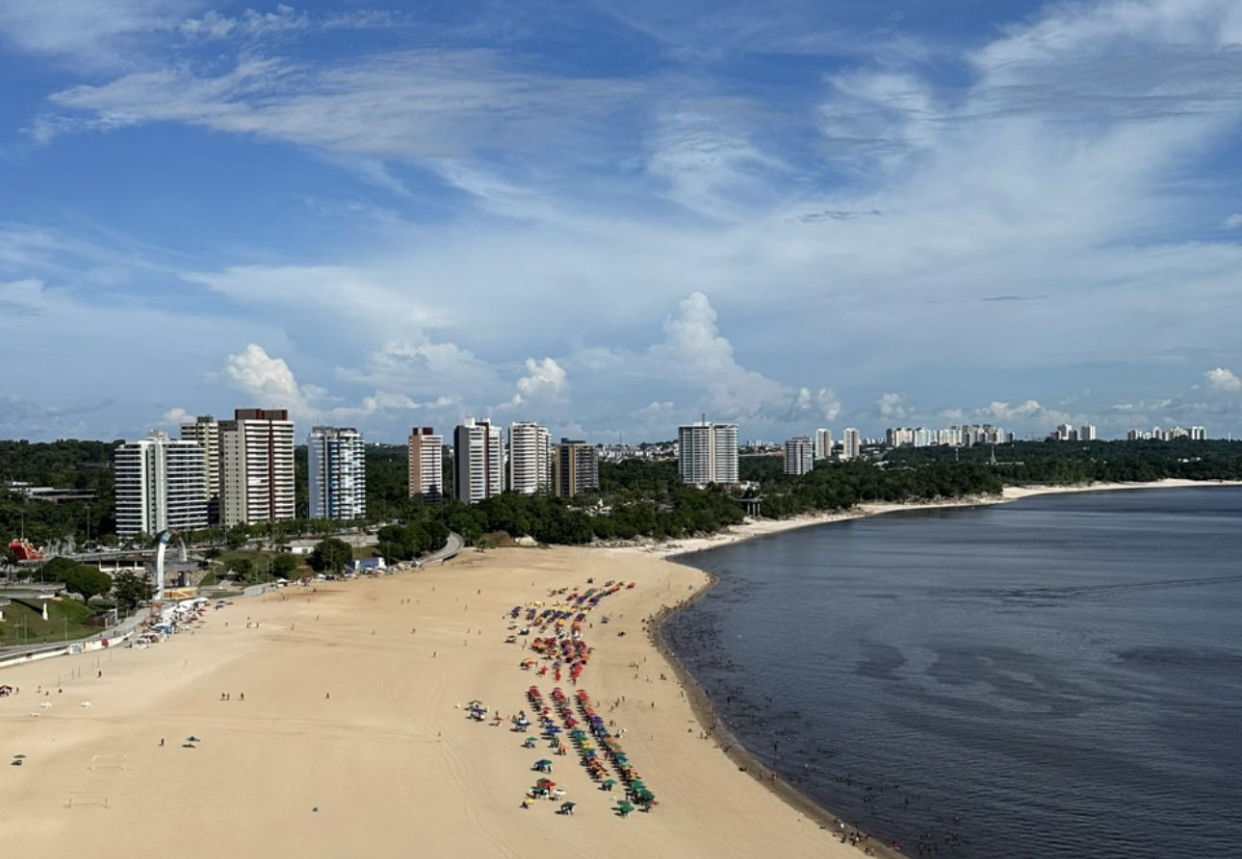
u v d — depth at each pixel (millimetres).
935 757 141125
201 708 158250
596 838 110250
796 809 122000
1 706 159250
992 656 199750
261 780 125188
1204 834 115250
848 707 166000
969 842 113625
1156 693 170750
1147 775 133000
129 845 105688
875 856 109000
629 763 136875
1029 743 146375
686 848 108812
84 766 129500
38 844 105750
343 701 163625
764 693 175750
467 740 143875
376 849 105500
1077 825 118062
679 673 191375
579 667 192375
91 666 189000
